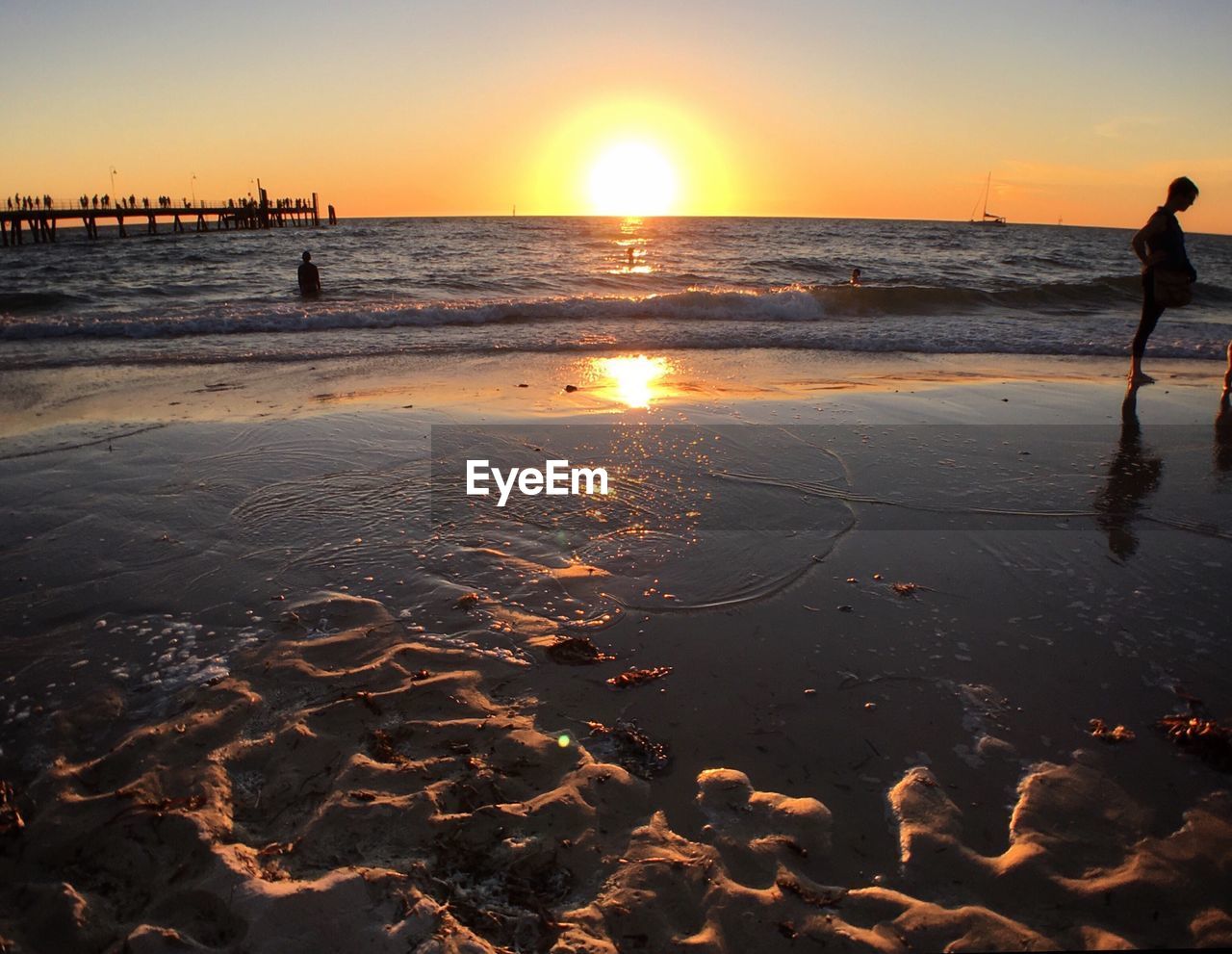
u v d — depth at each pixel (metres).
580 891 1.79
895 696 2.58
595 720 2.43
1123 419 6.06
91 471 4.59
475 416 5.88
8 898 1.77
